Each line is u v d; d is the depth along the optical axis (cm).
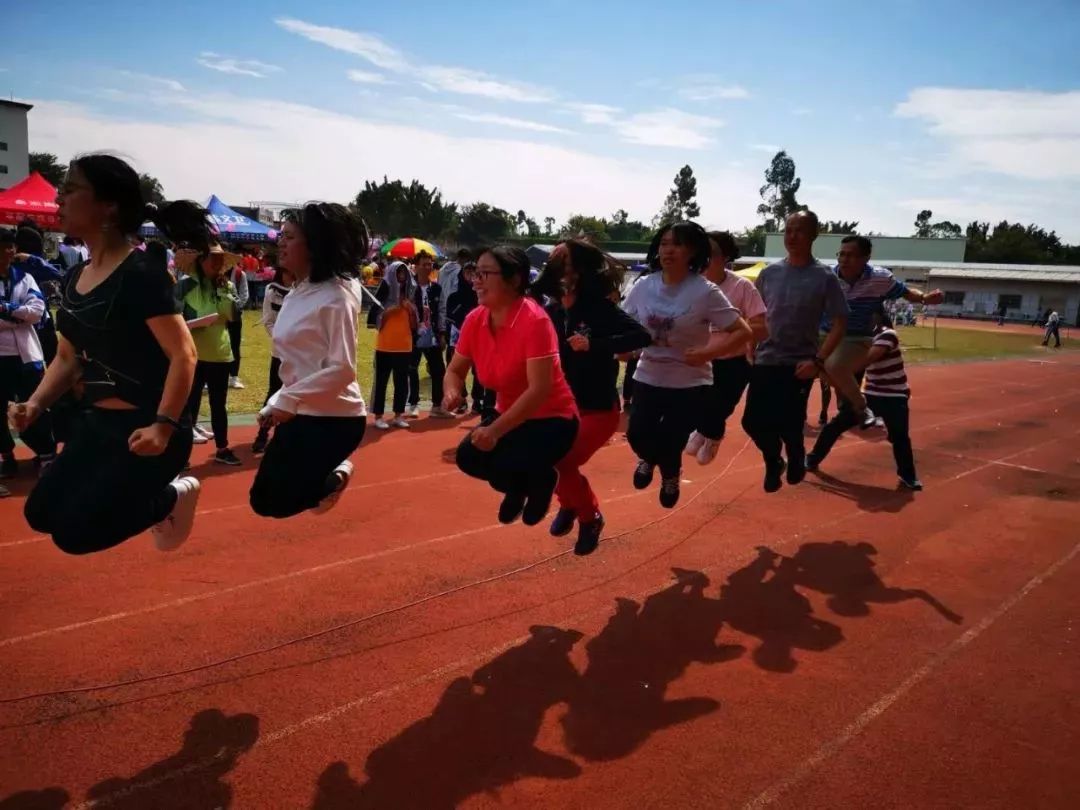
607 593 463
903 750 320
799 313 539
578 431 397
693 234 458
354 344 343
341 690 343
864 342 706
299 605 424
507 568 492
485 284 362
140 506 298
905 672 384
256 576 459
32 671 345
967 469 815
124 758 291
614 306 429
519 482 376
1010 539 591
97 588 432
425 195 7369
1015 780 303
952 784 299
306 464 337
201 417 874
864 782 298
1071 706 357
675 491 493
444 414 975
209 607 416
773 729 330
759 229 8406
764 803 284
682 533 576
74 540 288
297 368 342
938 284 4947
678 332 464
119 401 293
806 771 304
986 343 2845
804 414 564
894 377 715
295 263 335
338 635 392
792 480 575
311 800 273
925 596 478
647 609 443
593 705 342
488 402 594
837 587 488
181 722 314
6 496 573
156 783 278
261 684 345
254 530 534
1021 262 7081
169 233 555
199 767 288
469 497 638
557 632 409
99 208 282
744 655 394
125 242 293
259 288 2369
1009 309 4716
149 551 486
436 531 553
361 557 498
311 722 319
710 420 534
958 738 329
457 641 393
